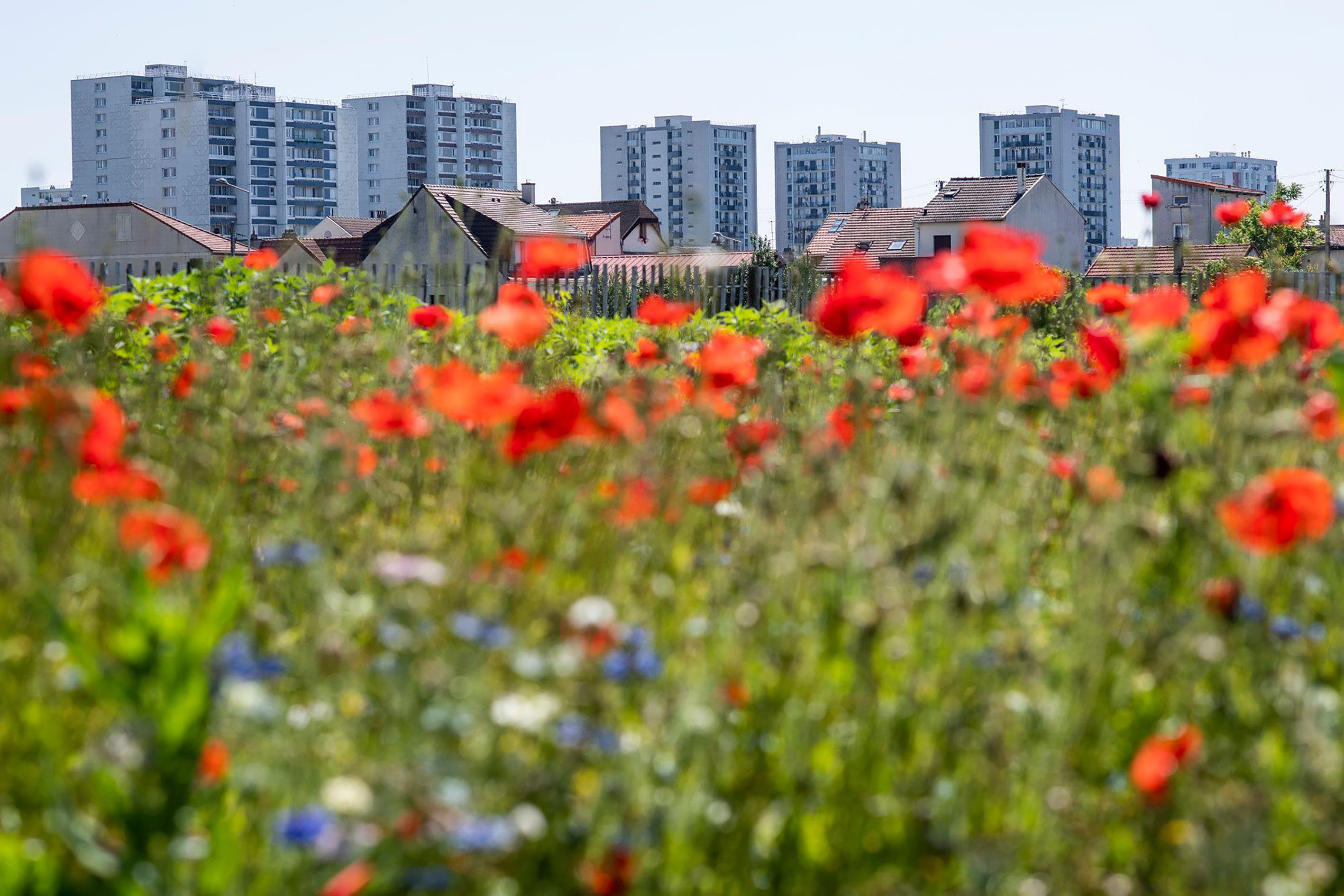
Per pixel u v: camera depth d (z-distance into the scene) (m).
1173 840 2.36
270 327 7.29
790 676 2.49
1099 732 2.60
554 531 3.13
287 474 4.11
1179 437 3.83
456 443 3.96
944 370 5.12
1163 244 79.50
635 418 3.75
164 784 2.10
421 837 2.01
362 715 2.40
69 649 2.29
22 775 2.39
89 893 2.13
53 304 4.01
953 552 2.86
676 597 3.03
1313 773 2.36
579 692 2.36
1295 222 7.27
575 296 11.88
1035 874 2.33
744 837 2.30
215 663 2.25
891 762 2.42
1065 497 3.99
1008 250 3.89
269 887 2.12
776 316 9.21
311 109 170.25
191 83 165.62
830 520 2.89
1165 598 3.07
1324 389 4.47
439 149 184.00
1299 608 3.05
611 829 2.19
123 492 3.12
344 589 3.15
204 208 165.00
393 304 7.97
